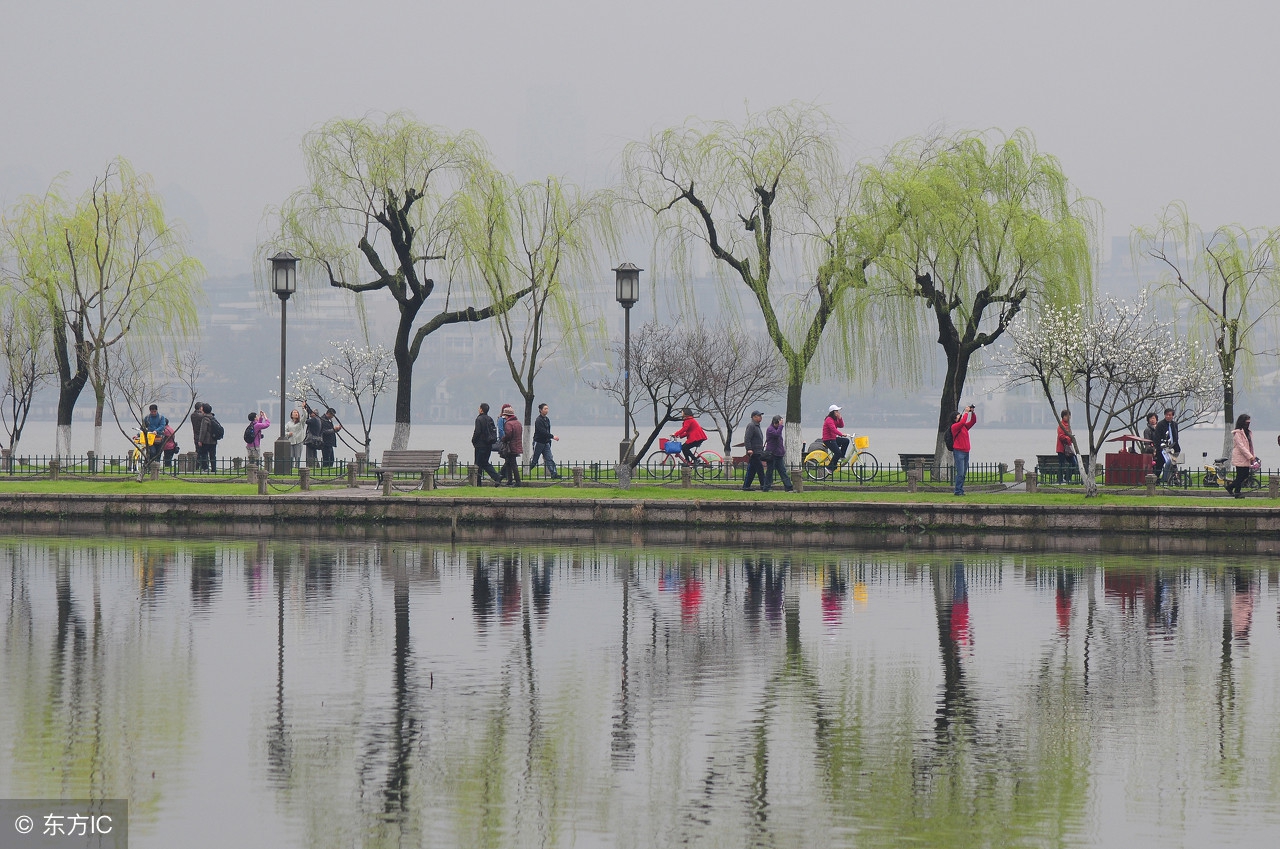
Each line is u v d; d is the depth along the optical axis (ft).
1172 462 252.01
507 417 255.91
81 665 115.96
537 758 89.40
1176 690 107.55
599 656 120.78
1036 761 88.74
